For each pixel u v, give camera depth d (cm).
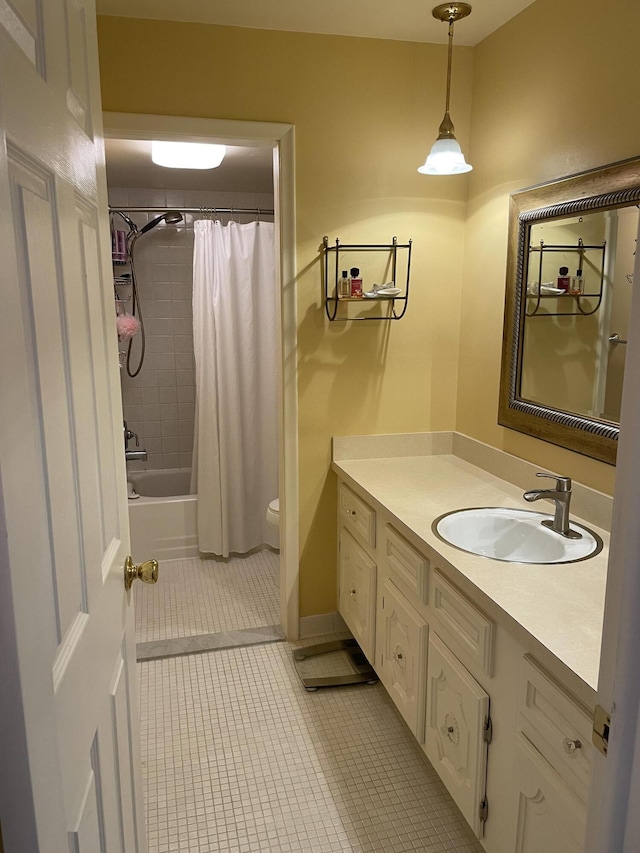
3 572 58
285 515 278
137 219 425
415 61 252
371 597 236
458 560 169
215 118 239
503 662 148
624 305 176
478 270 260
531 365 224
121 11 223
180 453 464
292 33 241
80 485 93
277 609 318
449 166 221
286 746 221
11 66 66
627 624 74
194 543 383
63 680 81
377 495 226
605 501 188
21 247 69
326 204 255
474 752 162
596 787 84
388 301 268
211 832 186
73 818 84
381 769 211
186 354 451
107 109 230
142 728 230
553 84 206
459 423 283
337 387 271
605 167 182
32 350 72
